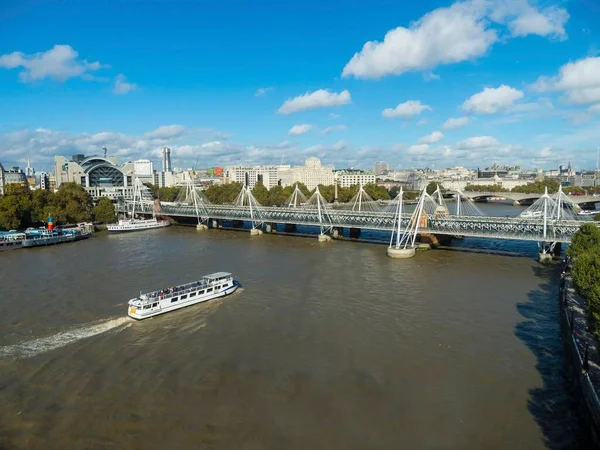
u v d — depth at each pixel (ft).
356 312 264.52
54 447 140.67
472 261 417.90
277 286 325.42
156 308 258.57
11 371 189.78
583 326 207.21
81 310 269.03
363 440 144.66
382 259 431.43
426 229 492.95
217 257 445.78
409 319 251.80
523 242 535.60
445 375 186.39
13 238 523.70
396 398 168.96
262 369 191.93
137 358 202.80
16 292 308.40
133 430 149.18
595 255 220.64
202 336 229.04
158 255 458.50
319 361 199.62
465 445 142.20
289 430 149.59
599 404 140.77
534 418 155.63
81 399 167.94
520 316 255.50
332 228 606.55
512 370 189.88
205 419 155.43
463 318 252.42
